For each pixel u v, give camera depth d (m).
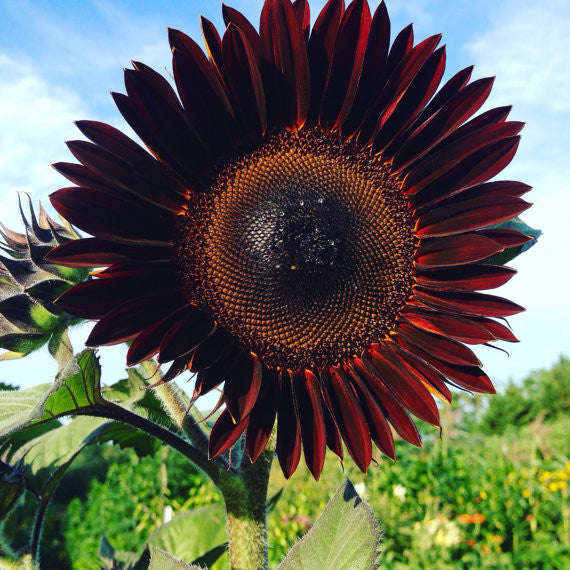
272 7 0.22
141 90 0.21
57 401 0.21
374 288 0.23
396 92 0.23
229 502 0.22
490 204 0.22
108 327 0.20
